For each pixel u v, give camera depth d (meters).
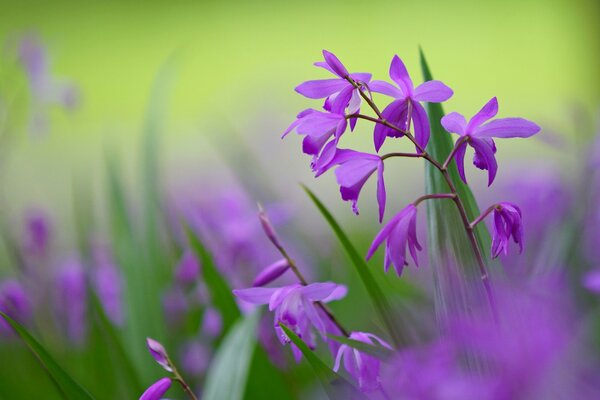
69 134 5.03
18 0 9.20
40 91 1.47
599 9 4.63
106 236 1.33
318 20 9.12
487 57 8.45
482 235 0.83
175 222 1.30
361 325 1.20
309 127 0.77
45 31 9.21
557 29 8.41
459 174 0.79
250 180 1.53
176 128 6.61
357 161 0.76
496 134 0.78
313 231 1.93
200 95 8.20
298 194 2.49
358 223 2.45
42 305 1.27
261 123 2.57
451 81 8.11
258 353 1.00
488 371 0.69
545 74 7.93
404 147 3.62
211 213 1.28
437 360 0.68
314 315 0.79
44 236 1.30
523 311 0.72
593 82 4.61
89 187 1.36
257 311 0.96
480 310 0.77
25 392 1.12
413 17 8.92
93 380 1.17
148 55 9.12
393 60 0.77
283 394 1.00
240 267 1.26
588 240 1.07
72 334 1.27
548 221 1.19
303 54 8.76
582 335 0.68
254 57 9.02
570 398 0.66
